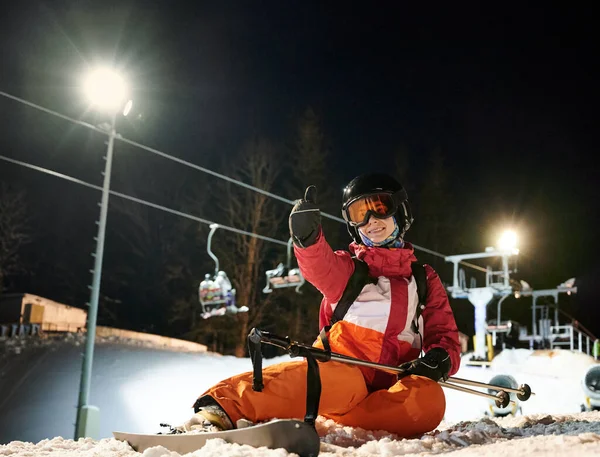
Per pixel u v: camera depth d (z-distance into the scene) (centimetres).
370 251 333
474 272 3234
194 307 2784
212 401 274
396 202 344
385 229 345
